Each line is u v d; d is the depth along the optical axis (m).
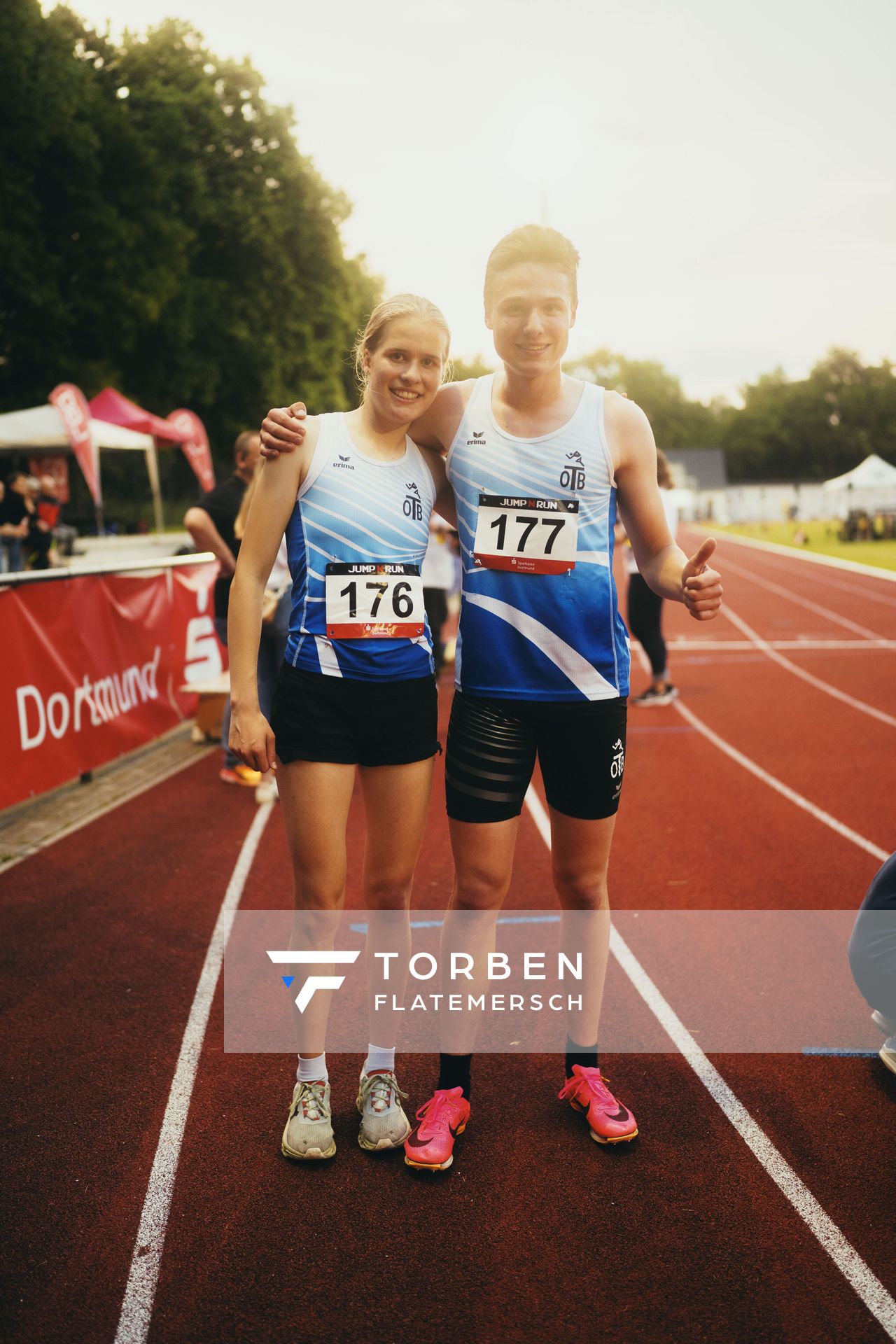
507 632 2.28
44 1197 2.22
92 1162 2.35
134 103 29.02
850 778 5.90
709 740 7.04
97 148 24.17
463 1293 1.93
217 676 7.77
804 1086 2.65
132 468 32.69
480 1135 2.45
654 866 4.41
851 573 22.69
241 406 31.42
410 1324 1.85
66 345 25.41
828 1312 1.87
